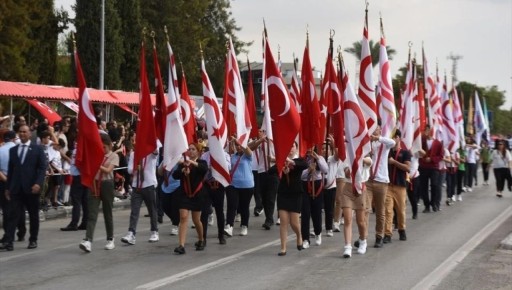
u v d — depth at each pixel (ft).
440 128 74.74
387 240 43.42
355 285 30.48
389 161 44.16
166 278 31.96
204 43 167.53
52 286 30.17
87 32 137.39
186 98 47.75
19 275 32.65
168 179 44.55
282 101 40.19
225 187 46.14
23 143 40.16
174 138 41.47
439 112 75.15
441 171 63.77
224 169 42.52
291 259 37.40
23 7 120.57
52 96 84.99
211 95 43.50
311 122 43.45
